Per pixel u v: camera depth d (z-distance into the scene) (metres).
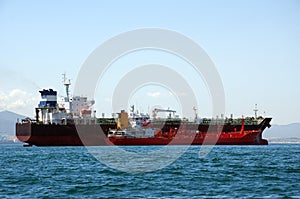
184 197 97.88
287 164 167.12
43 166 169.25
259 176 129.88
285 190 104.94
